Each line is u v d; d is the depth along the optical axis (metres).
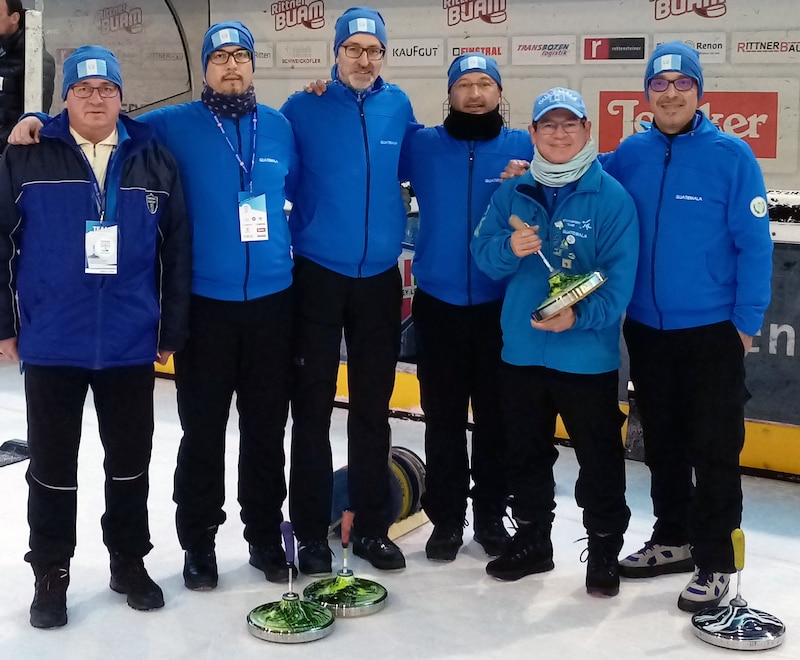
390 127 3.01
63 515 2.72
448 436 3.21
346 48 2.91
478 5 5.51
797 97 4.84
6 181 2.54
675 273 2.75
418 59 5.74
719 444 2.77
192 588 2.95
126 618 2.77
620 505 2.93
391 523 3.32
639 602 2.89
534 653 2.57
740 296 2.72
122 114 2.65
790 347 4.04
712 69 5.02
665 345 2.82
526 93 5.49
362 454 3.12
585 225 2.78
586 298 2.76
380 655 2.56
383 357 3.07
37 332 2.58
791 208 3.94
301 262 3.01
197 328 2.83
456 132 3.05
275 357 2.92
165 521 3.53
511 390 2.94
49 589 2.72
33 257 2.55
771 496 3.94
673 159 2.76
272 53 6.20
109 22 6.69
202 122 2.79
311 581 3.02
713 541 2.79
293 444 3.10
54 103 6.91
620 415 2.93
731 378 2.76
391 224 3.01
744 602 2.74
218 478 2.96
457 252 3.07
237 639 2.65
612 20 5.19
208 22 6.39
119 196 2.57
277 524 3.12
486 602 2.89
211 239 2.79
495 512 3.29
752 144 5.00
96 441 4.52
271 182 2.83
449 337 3.13
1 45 4.75
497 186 3.04
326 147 2.95
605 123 5.32
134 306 2.63
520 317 2.88
